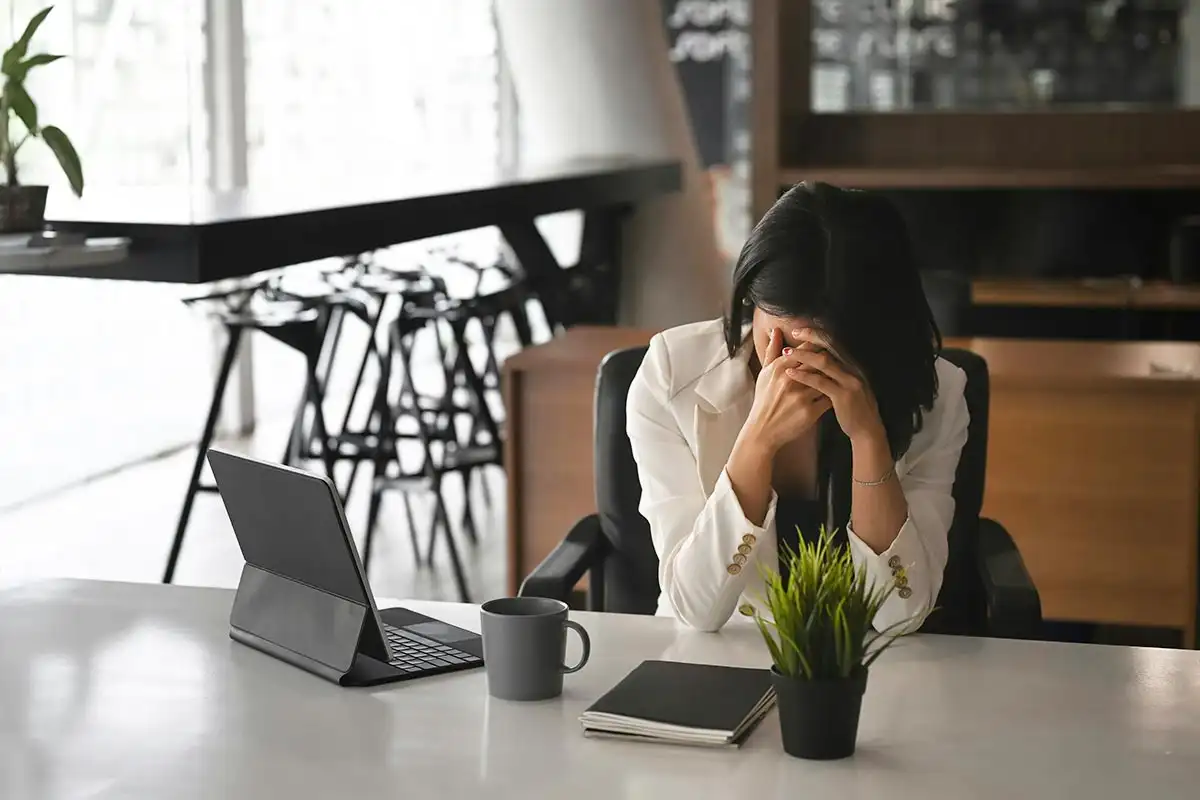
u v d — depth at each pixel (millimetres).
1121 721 1456
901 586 1708
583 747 1381
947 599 2221
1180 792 1285
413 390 4680
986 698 1521
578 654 1667
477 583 4785
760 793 1272
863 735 1415
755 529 1765
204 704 1499
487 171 5762
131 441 6434
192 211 3414
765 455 1802
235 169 6633
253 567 1719
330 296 4660
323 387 5703
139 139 6125
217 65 6551
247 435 7059
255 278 6090
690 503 1976
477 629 1764
